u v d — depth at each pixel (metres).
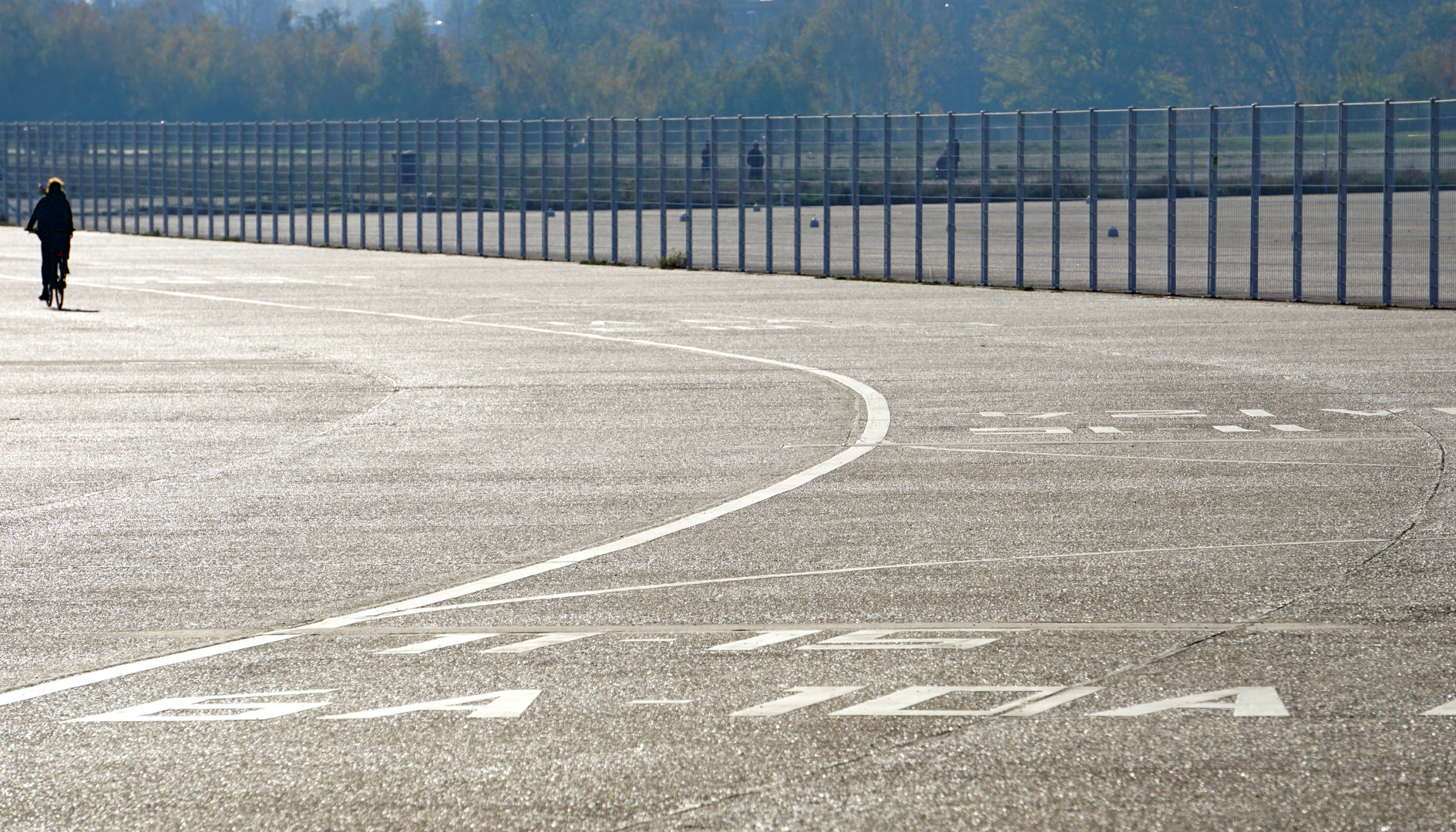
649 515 33.09
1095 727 19.16
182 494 36.03
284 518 33.25
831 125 112.06
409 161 149.62
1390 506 33.19
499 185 139.25
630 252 127.69
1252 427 44.62
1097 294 96.62
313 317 82.00
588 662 22.31
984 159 103.69
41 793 17.44
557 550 29.88
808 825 16.23
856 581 27.00
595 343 68.81
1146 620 24.16
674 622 24.52
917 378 56.19
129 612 25.56
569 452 41.53
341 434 44.94
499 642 23.48
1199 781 17.34
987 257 103.81
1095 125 98.12
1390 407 48.44
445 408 50.19
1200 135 93.62
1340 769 17.69
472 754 18.47
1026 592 25.98
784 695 20.62
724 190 119.56
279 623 24.77
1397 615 24.38
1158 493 34.88
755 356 63.56
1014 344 67.50
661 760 18.22
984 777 17.53
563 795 17.16
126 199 188.12
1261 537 30.22
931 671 21.61
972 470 38.12
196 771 18.05
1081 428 44.62
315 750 18.72
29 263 128.75
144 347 68.00
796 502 34.31
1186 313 82.56
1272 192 90.69
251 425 46.78
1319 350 64.56
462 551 29.89
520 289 101.19
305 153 162.62
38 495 35.97
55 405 51.16
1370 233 86.75
